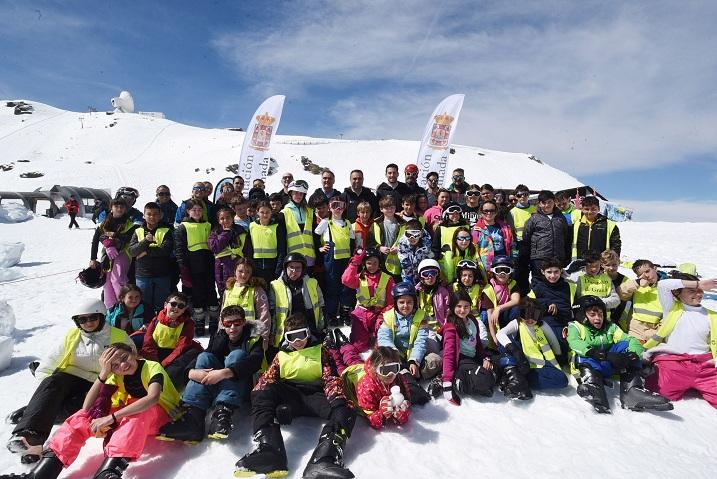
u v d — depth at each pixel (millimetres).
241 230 5469
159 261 5117
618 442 3199
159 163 62781
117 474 2682
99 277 5266
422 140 10469
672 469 2883
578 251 5504
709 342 3854
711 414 3598
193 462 2973
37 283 8969
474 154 80375
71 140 83438
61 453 2732
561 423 3465
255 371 3551
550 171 84938
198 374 3271
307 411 3424
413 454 3051
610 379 4176
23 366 4465
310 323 4289
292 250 5461
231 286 4258
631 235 17828
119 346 3041
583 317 4027
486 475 2824
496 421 3498
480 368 3875
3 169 53906
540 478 2799
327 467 2678
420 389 3711
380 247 5457
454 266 5145
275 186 52906
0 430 3273
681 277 4027
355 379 3547
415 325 4211
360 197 6629
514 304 4363
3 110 99812
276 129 11195
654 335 4102
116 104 105688
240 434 3307
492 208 5434
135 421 2846
